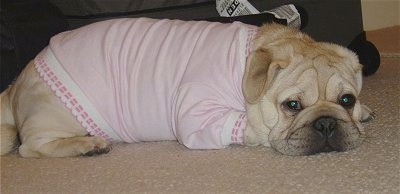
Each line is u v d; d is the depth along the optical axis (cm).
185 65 84
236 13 115
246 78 78
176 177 73
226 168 75
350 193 65
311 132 76
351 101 80
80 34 91
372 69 128
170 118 85
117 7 115
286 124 79
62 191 71
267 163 76
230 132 81
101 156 85
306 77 77
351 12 129
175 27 89
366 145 81
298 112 78
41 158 86
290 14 115
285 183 69
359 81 84
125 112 87
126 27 91
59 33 100
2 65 98
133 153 85
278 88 79
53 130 87
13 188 74
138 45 88
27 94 88
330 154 78
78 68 87
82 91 86
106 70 87
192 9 121
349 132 77
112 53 88
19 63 100
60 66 88
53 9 108
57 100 86
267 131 81
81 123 87
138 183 72
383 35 176
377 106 103
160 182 72
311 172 72
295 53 80
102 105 87
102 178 75
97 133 89
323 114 76
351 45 130
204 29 87
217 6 117
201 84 82
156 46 87
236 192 67
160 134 88
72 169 79
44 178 77
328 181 69
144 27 90
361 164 74
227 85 82
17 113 89
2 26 98
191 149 84
